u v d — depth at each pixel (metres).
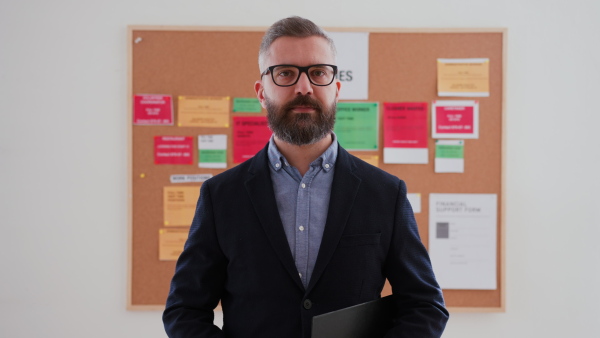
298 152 1.14
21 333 2.09
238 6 2.09
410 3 2.09
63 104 2.10
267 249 1.08
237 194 1.14
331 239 1.07
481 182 2.08
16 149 2.09
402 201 1.14
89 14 2.10
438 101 2.08
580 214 2.10
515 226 2.10
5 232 2.09
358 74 2.08
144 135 2.08
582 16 2.09
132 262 2.09
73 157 2.10
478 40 2.08
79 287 2.10
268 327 1.06
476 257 2.08
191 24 2.10
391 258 1.13
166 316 1.12
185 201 2.09
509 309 2.10
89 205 2.11
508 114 2.10
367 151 2.09
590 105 2.09
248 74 2.09
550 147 2.10
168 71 2.08
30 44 2.09
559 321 2.09
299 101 1.06
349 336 0.98
